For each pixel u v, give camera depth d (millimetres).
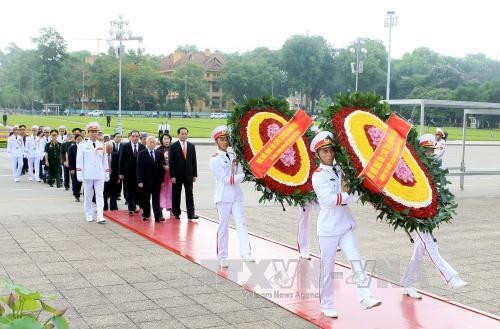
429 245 7121
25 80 131250
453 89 100250
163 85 113688
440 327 6430
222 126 8742
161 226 11984
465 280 8523
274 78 118312
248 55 135000
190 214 12805
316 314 6770
